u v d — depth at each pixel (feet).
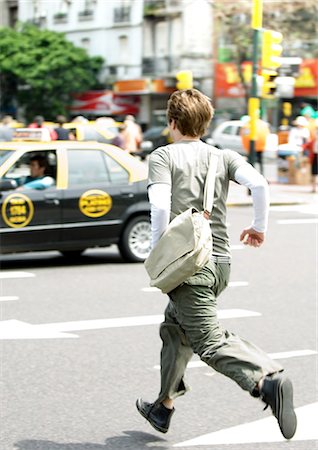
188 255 22.39
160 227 22.82
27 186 58.39
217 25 219.41
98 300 48.73
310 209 105.19
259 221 23.13
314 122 137.28
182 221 22.63
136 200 61.93
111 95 281.74
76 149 60.64
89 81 286.87
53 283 54.24
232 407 29.71
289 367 34.96
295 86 233.76
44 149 59.57
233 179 23.65
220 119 252.21
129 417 28.45
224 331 23.39
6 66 277.85
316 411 29.19
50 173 59.36
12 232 57.52
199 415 28.78
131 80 278.26
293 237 79.36
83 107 287.07
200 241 22.45
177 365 25.16
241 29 218.18
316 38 204.85
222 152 23.95
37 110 284.20
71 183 59.72
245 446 25.84
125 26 285.23
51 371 33.81
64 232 59.21
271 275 58.75
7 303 47.52
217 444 26.02
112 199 61.05
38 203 58.29
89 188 60.18
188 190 23.45
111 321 43.09
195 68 261.44
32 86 277.85
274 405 21.67
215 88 253.85
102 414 28.71
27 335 39.81
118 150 62.59
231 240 76.95
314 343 39.29
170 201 23.21
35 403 29.78
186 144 23.89
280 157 140.15
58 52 279.28
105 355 36.35
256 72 106.93
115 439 26.35
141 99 282.77
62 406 29.50
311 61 224.94
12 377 32.89
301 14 202.59
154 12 272.92
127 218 61.82
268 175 162.40
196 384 32.48
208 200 23.31
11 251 57.72
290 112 225.15
